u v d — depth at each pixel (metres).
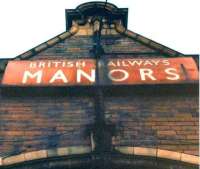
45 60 8.19
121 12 9.55
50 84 7.40
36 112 7.05
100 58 8.24
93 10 9.57
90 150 6.36
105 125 6.56
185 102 7.21
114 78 7.54
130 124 6.79
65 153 6.34
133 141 6.52
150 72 7.70
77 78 7.55
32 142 6.54
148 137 6.59
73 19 9.45
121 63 8.02
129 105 7.14
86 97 7.31
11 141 6.55
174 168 6.23
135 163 6.27
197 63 8.16
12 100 7.27
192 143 6.49
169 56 8.44
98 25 9.09
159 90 7.36
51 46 8.64
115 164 6.27
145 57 8.41
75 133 6.64
